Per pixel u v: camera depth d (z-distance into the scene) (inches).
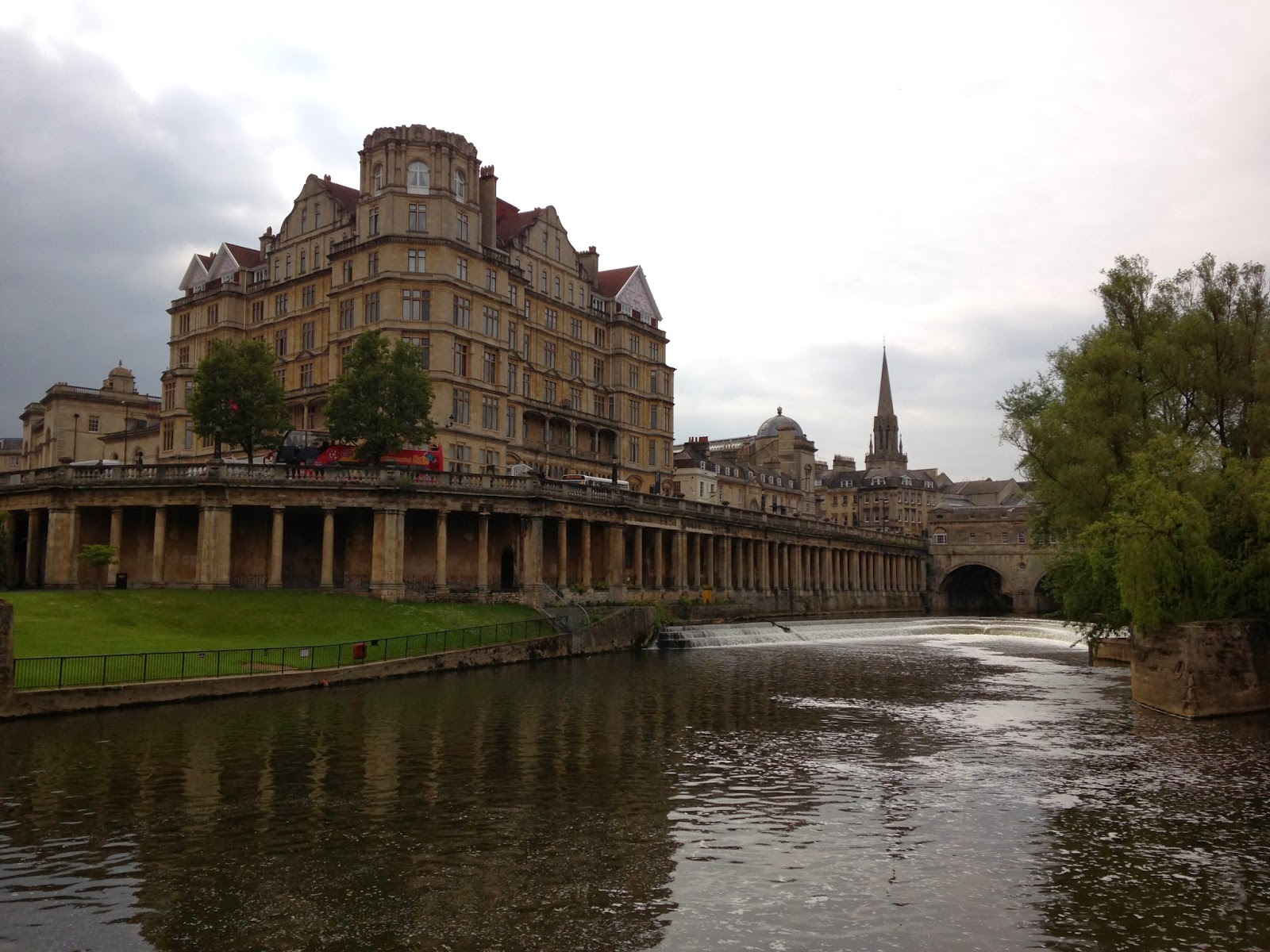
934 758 1171.9
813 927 647.1
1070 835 856.9
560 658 2359.7
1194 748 1238.9
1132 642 1696.6
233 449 3435.0
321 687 1686.8
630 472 4350.4
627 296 4473.4
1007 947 618.5
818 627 3464.6
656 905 680.4
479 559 2645.2
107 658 1539.1
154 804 903.7
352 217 3408.0
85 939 609.0
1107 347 1868.8
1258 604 1565.0
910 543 5521.7
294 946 603.2
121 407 4862.2
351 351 2994.6
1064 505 1883.6
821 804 951.0
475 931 631.8
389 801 933.8
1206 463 1729.8
